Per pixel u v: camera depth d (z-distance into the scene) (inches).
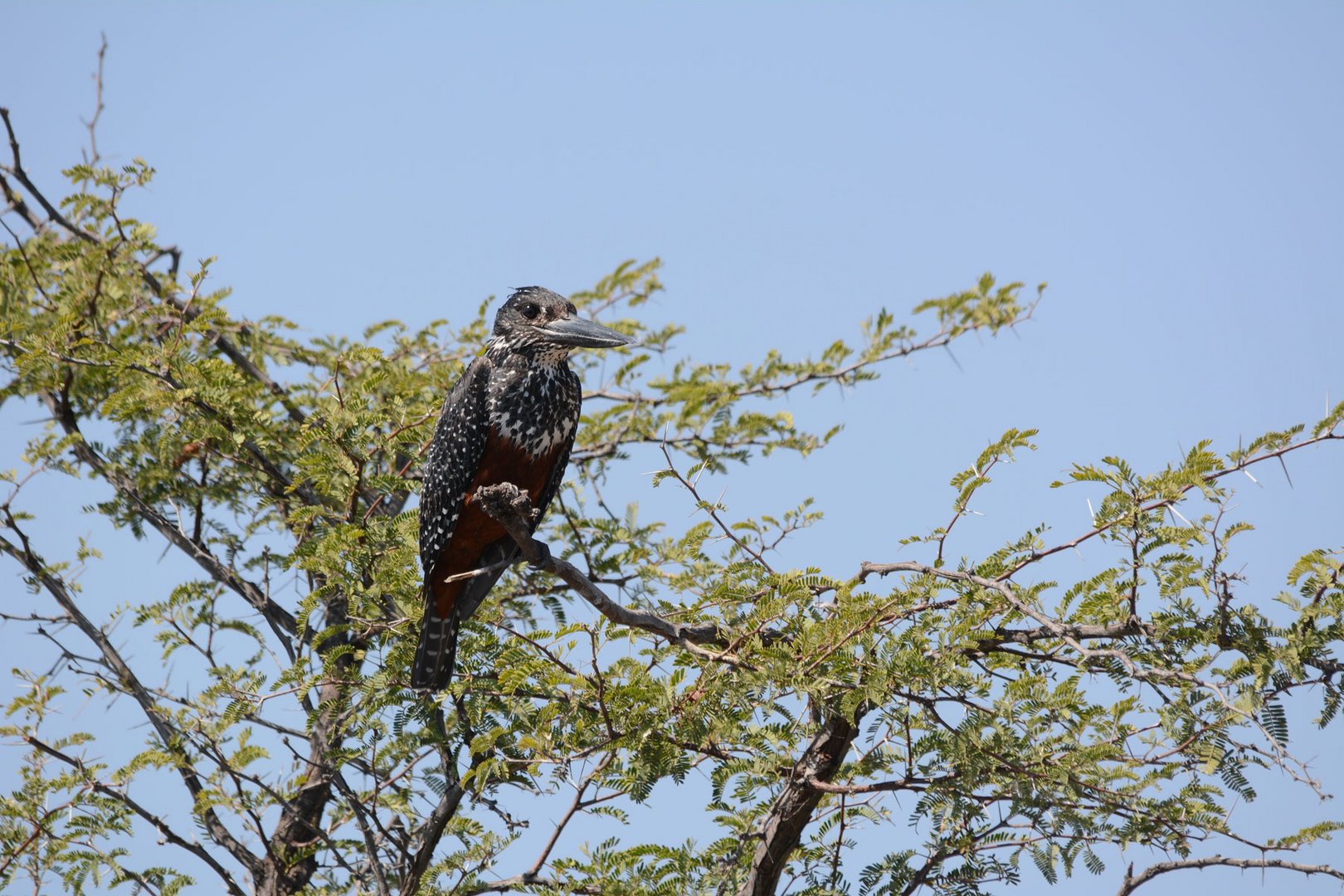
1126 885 361.4
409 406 529.7
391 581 437.1
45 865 430.9
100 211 563.2
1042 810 357.1
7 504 521.0
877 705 349.7
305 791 502.3
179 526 550.0
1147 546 367.9
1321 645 347.6
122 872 430.9
